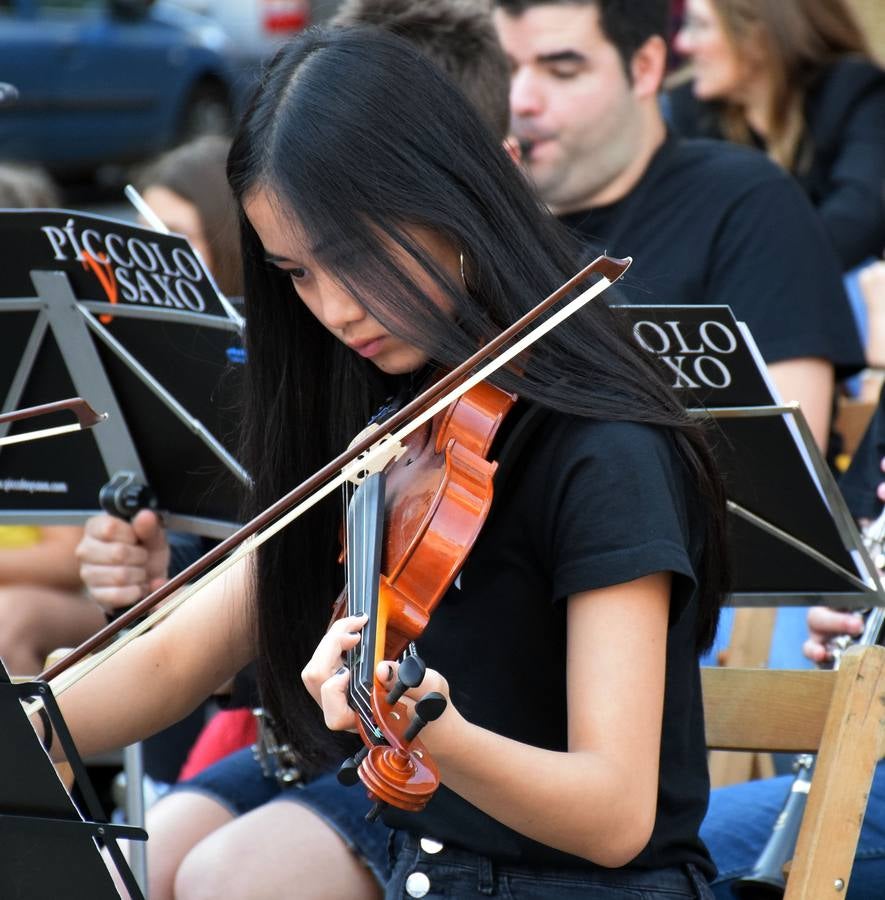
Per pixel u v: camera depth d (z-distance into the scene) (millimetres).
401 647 5980
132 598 9250
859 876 7785
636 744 5941
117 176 33000
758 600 8445
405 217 6164
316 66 6363
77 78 31422
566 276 6473
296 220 6191
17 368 9102
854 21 15031
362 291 6180
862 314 14375
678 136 12648
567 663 6227
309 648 7246
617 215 12016
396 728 5195
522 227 6395
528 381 6262
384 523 6320
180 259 8297
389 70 6324
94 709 7113
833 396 11820
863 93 14734
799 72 14852
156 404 9039
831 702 6977
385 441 6184
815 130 14875
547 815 5805
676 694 6488
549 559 6359
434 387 6156
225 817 8867
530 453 6387
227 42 34906
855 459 10125
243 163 6434
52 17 31453
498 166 6438
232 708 8852
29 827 5641
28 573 11070
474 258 6277
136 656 7211
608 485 6133
